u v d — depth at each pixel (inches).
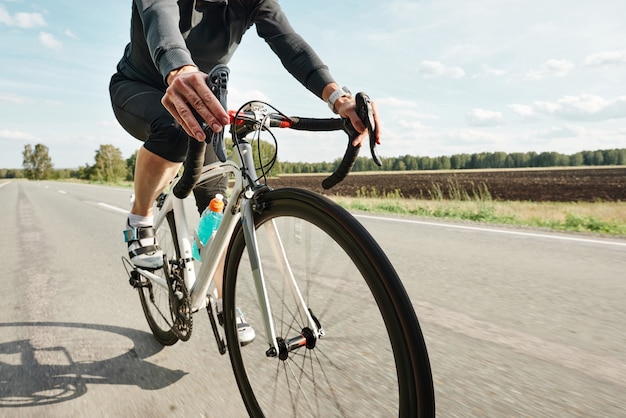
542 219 305.6
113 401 66.4
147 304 91.9
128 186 1190.9
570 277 129.2
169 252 78.6
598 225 248.4
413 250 169.2
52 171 5767.7
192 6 66.8
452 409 61.9
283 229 49.4
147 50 66.0
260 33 71.3
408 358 35.1
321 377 51.1
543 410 61.2
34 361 81.5
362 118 47.6
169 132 60.3
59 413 63.7
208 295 68.4
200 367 76.9
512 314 99.8
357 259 38.8
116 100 71.2
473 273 134.5
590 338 86.4
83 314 108.1
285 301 51.6
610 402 63.2
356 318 46.8
